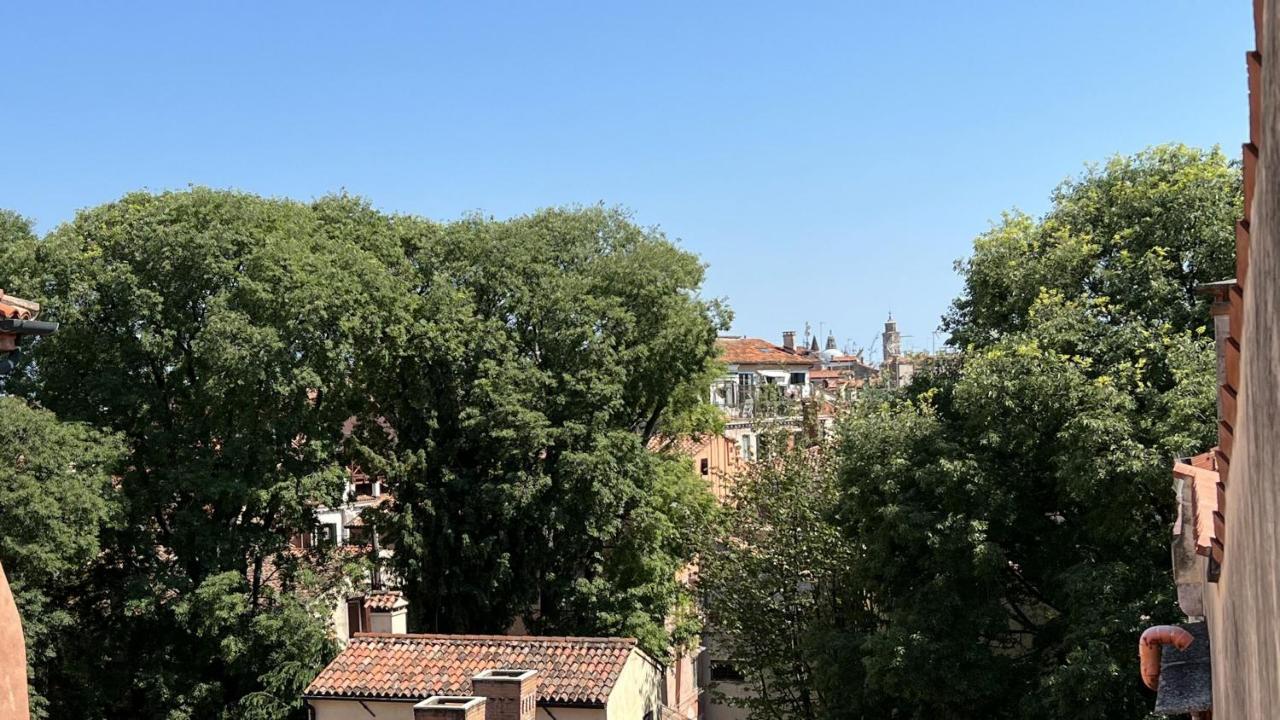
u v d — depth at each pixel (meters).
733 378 68.00
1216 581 7.01
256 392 32.38
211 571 31.89
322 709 24.28
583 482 37.56
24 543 27.59
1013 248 30.78
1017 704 25.17
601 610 38.56
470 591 38.25
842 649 28.31
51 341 31.78
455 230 40.94
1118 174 30.72
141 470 32.50
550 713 23.38
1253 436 4.54
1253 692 5.01
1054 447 25.05
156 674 31.56
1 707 8.83
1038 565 26.86
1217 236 26.42
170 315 32.72
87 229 33.22
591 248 42.44
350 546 39.50
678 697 45.91
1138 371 24.58
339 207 40.75
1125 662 22.25
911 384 33.09
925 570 26.64
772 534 36.38
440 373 38.72
